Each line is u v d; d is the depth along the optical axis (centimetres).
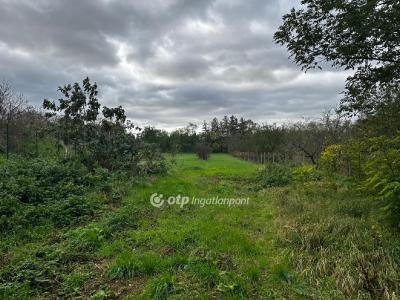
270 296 391
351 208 662
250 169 1998
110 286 413
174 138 4134
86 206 730
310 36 788
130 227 638
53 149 1423
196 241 556
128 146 1280
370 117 910
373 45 736
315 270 446
